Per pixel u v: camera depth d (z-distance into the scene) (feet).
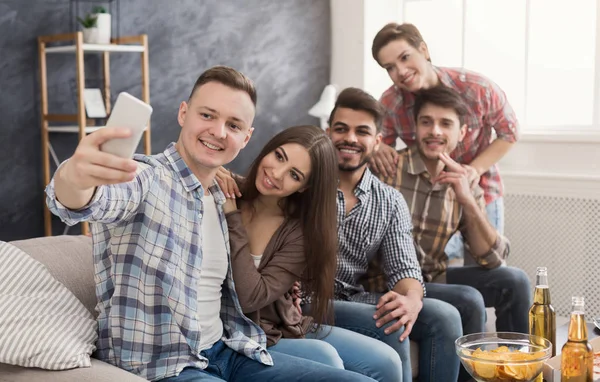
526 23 14.65
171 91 14.49
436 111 11.18
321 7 16.39
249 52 15.43
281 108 15.98
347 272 9.50
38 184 13.06
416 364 9.07
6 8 12.42
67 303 6.43
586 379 6.37
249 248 7.37
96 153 4.44
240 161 15.42
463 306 9.73
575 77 14.35
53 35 12.58
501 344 6.97
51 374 5.77
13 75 12.60
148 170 6.19
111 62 13.65
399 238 9.46
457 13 15.33
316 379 6.57
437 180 10.99
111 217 5.54
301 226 7.59
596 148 13.69
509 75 14.93
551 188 13.87
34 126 12.92
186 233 6.40
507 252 10.96
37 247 7.14
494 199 12.07
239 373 6.83
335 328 8.21
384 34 11.66
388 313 8.54
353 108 9.32
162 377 6.25
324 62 16.57
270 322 7.68
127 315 6.18
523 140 14.33
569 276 13.82
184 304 6.30
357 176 9.45
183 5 14.49
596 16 13.87
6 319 5.93
